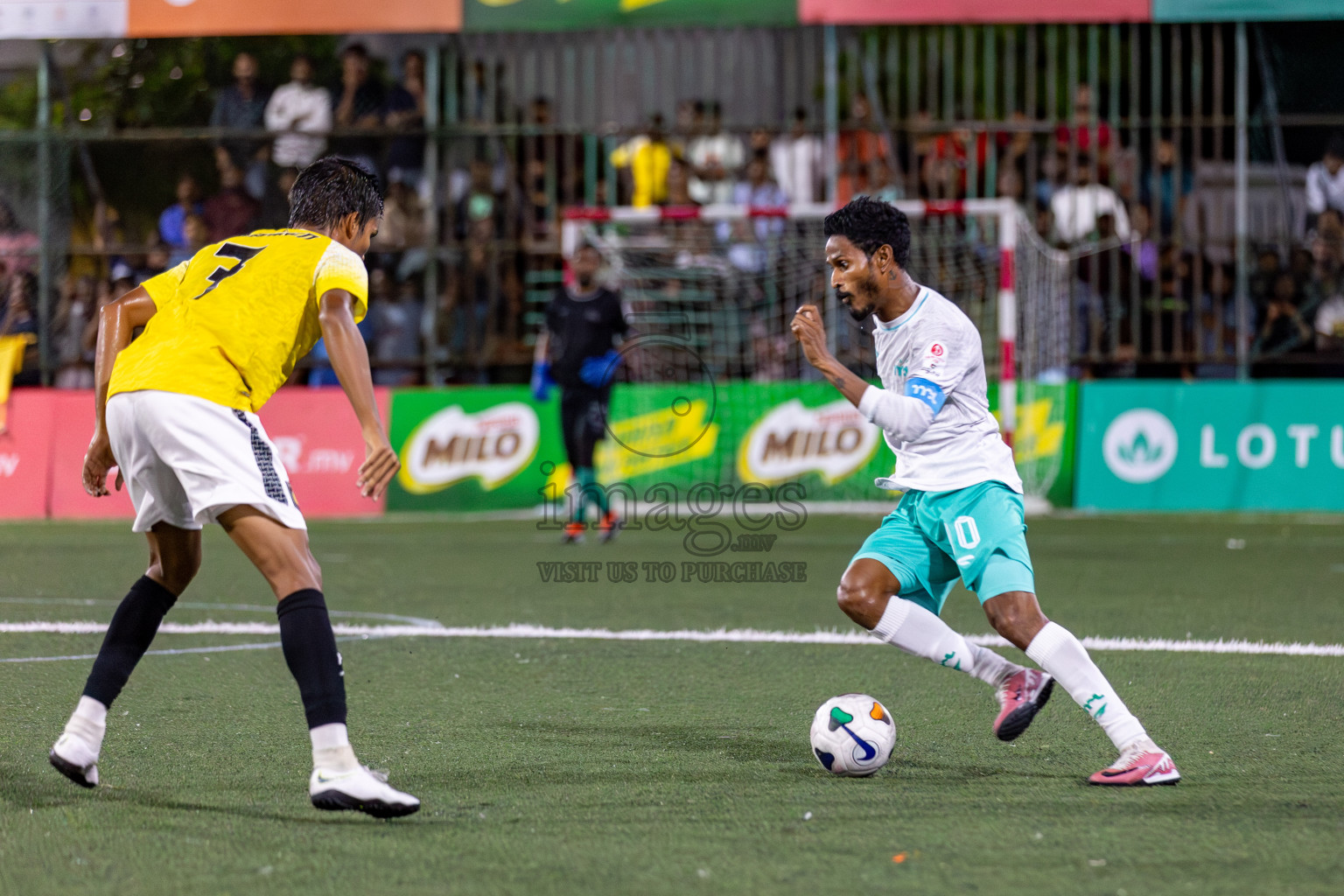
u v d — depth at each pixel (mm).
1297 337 36719
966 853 8219
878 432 35906
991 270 37156
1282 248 36656
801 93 38562
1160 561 25359
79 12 34406
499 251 37375
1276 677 14359
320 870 7887
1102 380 37062
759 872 7832
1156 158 35562
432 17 34562
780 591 21812
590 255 29344
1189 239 37094
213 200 38031
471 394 36125
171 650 15953
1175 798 9562
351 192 9867
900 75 40938
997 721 10797
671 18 34719
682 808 9289
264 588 21797
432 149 36719
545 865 7969
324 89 39031
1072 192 35781
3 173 37312
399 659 15625
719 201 39062
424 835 8625
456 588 22062
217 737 11516
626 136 39250
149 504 9398
